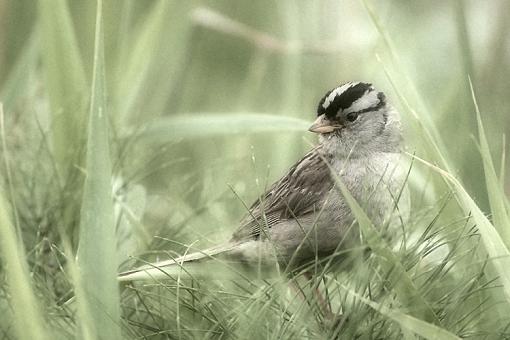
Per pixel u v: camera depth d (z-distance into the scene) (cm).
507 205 870
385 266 781
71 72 1102
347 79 1457
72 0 1237
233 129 1080
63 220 998
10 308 790
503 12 1381
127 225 1033
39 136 1129
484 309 829
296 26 1359
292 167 1049
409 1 1505
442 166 892
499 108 1367
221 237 1079
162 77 1349
